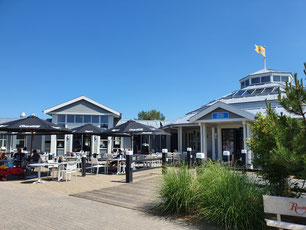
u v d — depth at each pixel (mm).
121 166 12562
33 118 11250
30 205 6145
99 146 23141
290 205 3430
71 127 23016
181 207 5309
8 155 20734
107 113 23656
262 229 4125
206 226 4512
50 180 10406
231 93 21688
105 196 7047
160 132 14625
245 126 12961
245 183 4938
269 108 4852
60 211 5590
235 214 4211
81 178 10852
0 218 5066
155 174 11484
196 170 5801
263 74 21172
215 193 4730
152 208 5707
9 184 9438
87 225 4633
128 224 4680
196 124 17359
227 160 10328
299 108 4242
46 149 22969
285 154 3830
